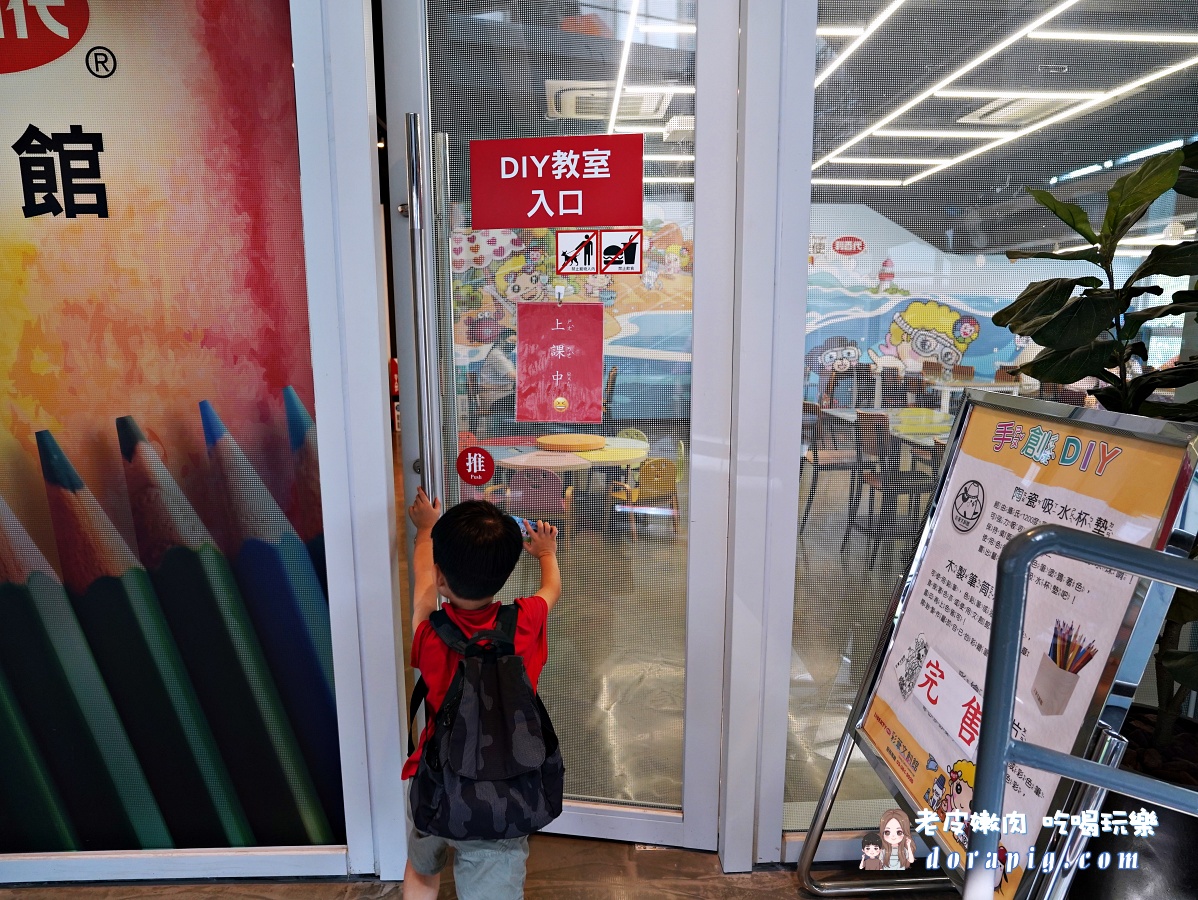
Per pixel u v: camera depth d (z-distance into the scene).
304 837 1.89
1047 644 1.20
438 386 1.80
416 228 1.69
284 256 1.65
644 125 1.72
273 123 1.61
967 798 1.28
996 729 0.93
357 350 1.67
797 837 1.90
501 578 1.38
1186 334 1.77
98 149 1.61
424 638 1.44
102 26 1.57
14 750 1.83
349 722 1.81
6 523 1.74
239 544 1.76
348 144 1.60
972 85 1.67
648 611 1.89
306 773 1.86
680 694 1.93
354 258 1.64
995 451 1.43
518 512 1.88
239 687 1.82
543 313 1.80
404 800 1.84
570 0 1.68
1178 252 1.37
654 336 1.79
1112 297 1.37
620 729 1.96
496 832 1.30
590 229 1.76
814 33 1.61
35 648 1.79
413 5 1.68
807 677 1.87
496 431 1.85
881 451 1.79
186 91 1.59
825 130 1.67
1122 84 1.67
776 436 1.75
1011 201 1.71
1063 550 0.88
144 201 1.62
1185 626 1.83
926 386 1.77
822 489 1.79
